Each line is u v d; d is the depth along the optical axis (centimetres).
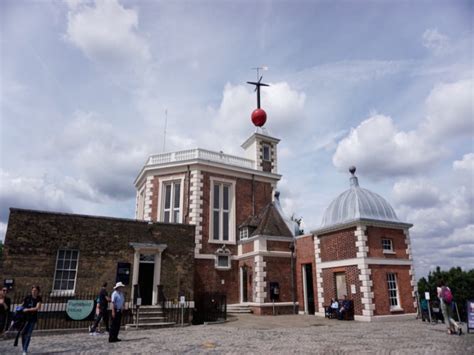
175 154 2794
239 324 1761
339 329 1503
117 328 1232
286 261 2434
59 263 1689
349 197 2177
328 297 2131
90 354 989
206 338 1270
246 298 2475
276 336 1298
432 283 2484
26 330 997
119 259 1802
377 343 1104
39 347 1122
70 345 1153
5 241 1588
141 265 1931
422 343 1091
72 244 1712
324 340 1184
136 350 1034
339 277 2097
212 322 1861
